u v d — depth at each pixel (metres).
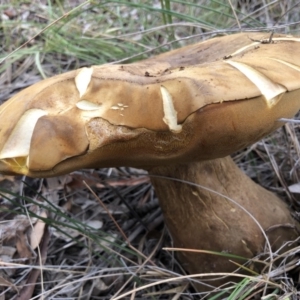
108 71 0.19
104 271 0.26
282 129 0.32
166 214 0.24
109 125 0.17
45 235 0.28
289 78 0.17
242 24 0.37
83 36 0.43
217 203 0.23
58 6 0.47
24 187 0.31
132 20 0.44
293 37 0.22
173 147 0.17
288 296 0.20
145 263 0.25
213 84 0.16
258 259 0.23
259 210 0.24
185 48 0.26
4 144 0.17
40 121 0.17
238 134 0.17
